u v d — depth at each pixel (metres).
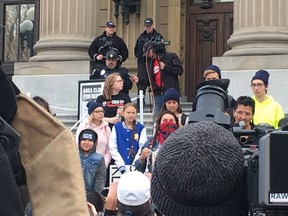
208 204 1.93
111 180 8.93
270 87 12.23
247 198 1.94
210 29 16.73
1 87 2.24
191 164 1.89
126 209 4.68
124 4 16.34
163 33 16.62
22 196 2.28
